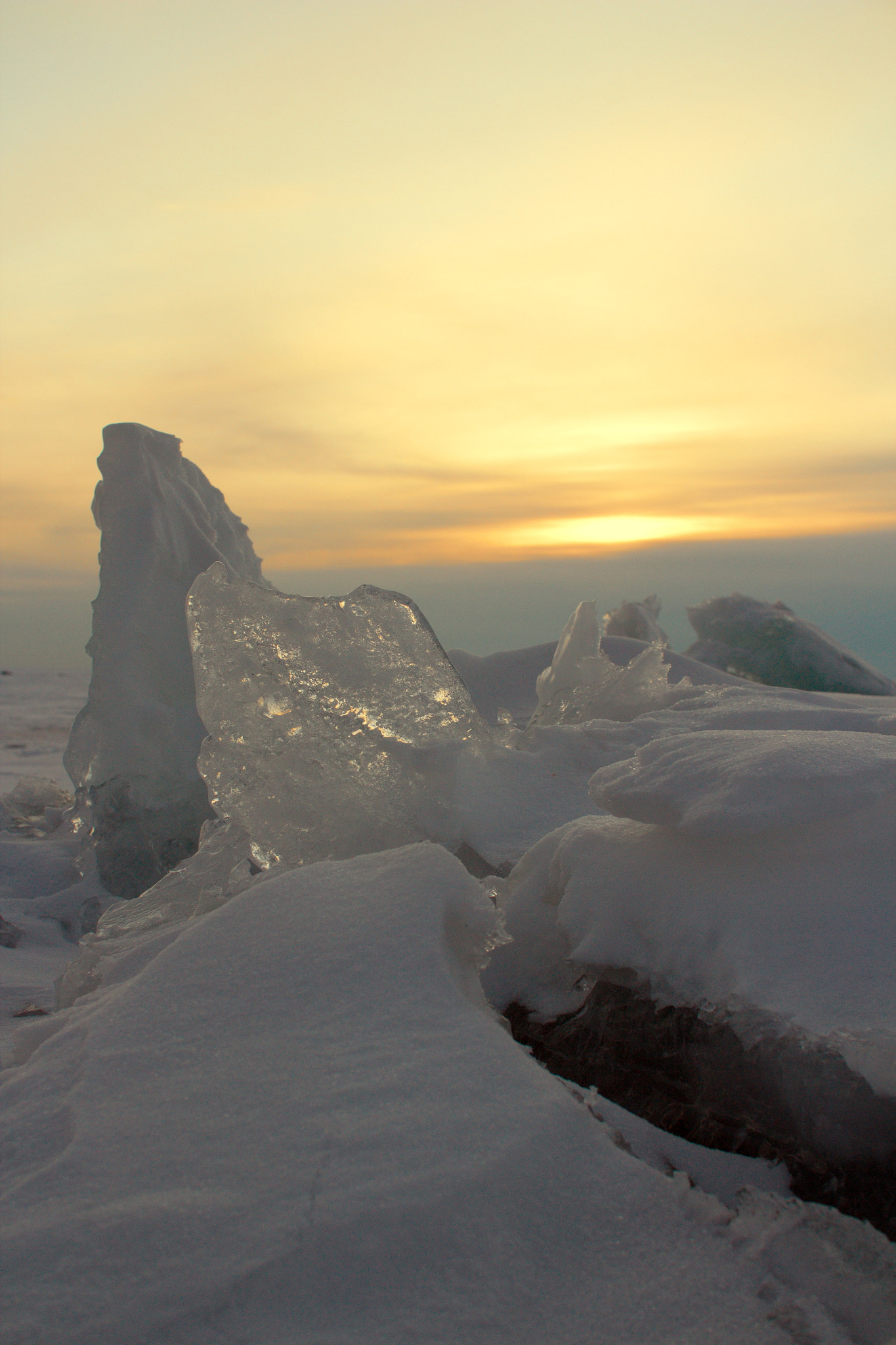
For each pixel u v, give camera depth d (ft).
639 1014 6.12
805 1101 5.04
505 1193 4.29
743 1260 4.17
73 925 20.57
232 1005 5.79
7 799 31.07
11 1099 5.40
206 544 25.27
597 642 18.08
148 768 22.71
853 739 6.77
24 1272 3.89
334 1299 3.82
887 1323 3.91
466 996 5.90
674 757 6.91
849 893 5.82
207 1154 4.58
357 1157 4.45
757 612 58.70
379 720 10.42
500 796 10.29
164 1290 3.78
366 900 6.64
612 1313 3.84
